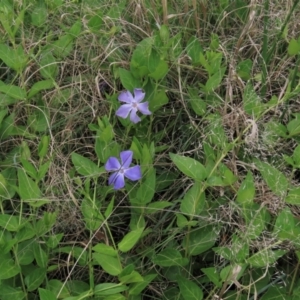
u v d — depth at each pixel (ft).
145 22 3.54
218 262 2.81
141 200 2.75
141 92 2.92
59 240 2.70
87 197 2.68
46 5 3.65
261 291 2.69
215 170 2.79
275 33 3.41
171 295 2.75
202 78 3.36
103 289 2.46
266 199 2.80
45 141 2.75
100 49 3.45
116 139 3.16
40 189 2.94
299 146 2.77
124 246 2.47
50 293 2.41
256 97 2.94
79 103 3.31
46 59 3.31
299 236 2.54
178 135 3.25
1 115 3.08
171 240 2.83
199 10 3.67
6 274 2.61
